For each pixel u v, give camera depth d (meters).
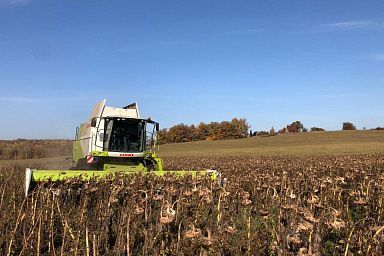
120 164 17.36
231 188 11.14
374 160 32.59
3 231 8.28
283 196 10.51
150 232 7.40
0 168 26.47
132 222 7.96
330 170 21.59
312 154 57.81
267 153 66.62
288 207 6.59
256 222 8.16
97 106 18.67
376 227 6.06
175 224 7.50
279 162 34.59
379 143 80.12
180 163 38.75
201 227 7.36
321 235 6.38
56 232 8.51
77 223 8.49
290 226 5.73
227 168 27.36
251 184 14.78
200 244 5.66
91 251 7.23
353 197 10.77
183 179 12.05
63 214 9.16
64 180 11.66
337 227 6.12
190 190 9.19
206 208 8.40
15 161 41.50
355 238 6.42
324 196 11.05
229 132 122.31
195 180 11.70
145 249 7.00
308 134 109.25
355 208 10.72
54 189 10.75
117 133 17.19
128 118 17.02
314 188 12.09
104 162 17.17
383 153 52.66
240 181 15.07
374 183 13.73
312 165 27.31
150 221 7.96
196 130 124.00
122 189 10.53
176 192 9.31
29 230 8.16
